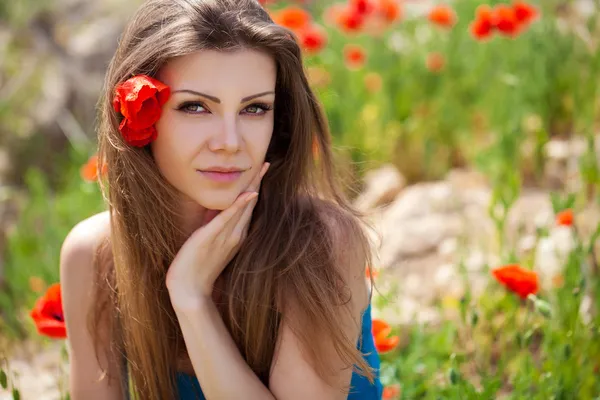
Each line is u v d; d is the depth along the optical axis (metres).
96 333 2.93
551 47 5.92
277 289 2.64
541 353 3.47
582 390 3.35
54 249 4.85
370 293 2.90
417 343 3.61
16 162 7.11
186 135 2.46
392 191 5.78
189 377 2.92
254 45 2.44
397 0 6.72
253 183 2.61
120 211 2.66
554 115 5.91
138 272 2.72
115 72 2.53
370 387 2.96
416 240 4.86
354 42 6.94
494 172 5.64
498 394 3.67
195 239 2.61
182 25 2.40
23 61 7.70
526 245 4.32
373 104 6.46
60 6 8.16
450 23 6.14
